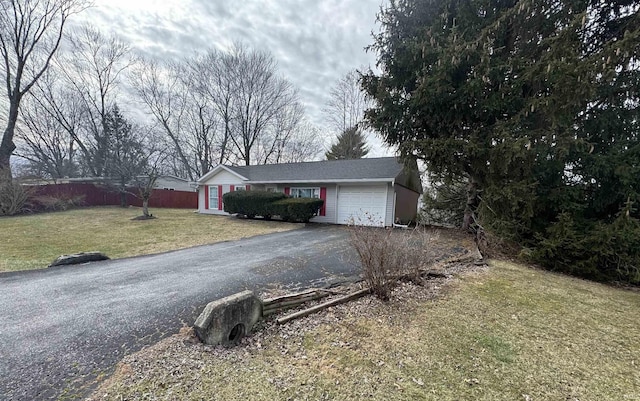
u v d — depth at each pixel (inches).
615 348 107.3
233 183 603.8
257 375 85.4
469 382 84.1
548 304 150.8
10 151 605.0
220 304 103.3
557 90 229.0
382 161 511.8
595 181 244.8
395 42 322.3
